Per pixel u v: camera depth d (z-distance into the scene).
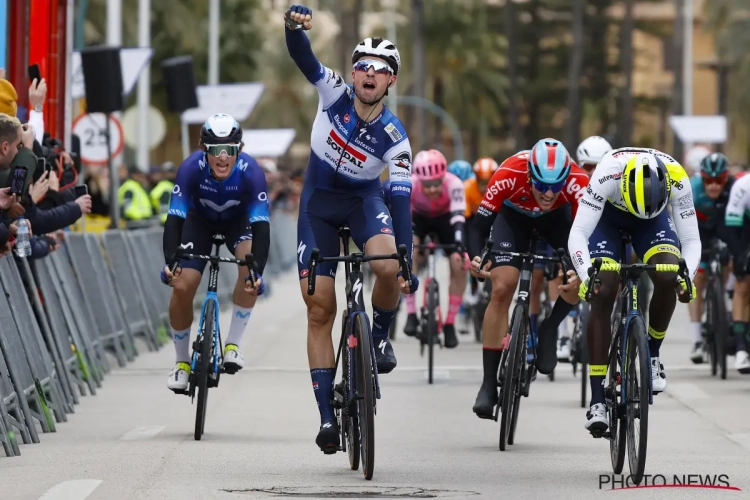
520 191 23.25
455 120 171.12
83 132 45.72
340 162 19.62
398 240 19.56
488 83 164.88
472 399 28.92
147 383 31.92
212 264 24.00
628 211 20.25
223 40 122.88
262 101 171.62
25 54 36.94
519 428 24.86
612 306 20.45
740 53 145.12
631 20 142.62
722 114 148.62
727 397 28.92
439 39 163.50
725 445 22.55
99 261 36.28
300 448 21.89
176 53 117.00
